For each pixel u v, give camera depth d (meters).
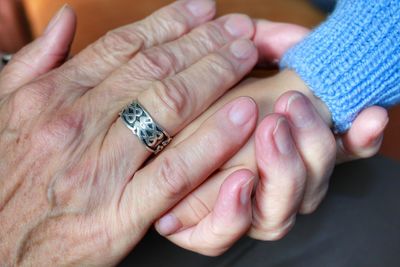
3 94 0.39
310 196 0.37
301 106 0.34
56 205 0.35
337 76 0.36
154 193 0.34
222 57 0.36
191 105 0.35
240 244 0.39
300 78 0.37
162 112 0.35
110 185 0.35
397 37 0.36
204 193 0.35
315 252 0.39
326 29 0.37
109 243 0.35
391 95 0.37
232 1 0.52
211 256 0.39
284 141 0.34
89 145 0.35
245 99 0.34
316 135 0.35
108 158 0.35
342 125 0.37
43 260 0.35
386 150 0.50
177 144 0.35
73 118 0.35
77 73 0.38
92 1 0.50
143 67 0.37
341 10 0.38
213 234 0.35
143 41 0.39
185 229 0.36
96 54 0.38
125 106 0.36
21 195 0.35
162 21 0.40
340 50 0.36
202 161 0.34
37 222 0.35
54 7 0.50
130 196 0.34
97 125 0.35
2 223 0.35
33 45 0.39
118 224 0.34
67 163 0.35
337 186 0.41
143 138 0.35
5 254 0.35
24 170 0.35
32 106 0.36
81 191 0.35
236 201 0.34
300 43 0.38
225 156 0.35
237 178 0.33
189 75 0.36
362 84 0.36
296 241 0.39
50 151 0.35
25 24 0.50
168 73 0.37
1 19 0.50
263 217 0.36
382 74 0.36
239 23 0.40
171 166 0.34
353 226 0.40
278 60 0.42
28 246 0.35
